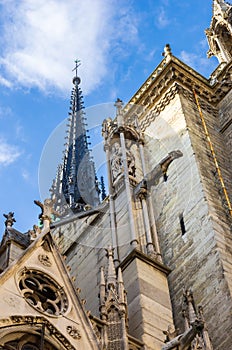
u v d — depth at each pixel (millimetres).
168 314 25203
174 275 28688
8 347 19016
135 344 22453
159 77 40750
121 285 23125
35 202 24906
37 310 20234
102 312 22094
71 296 21641
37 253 22234
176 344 20328
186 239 29797
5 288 20266
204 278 27094
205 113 39406
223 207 30891
